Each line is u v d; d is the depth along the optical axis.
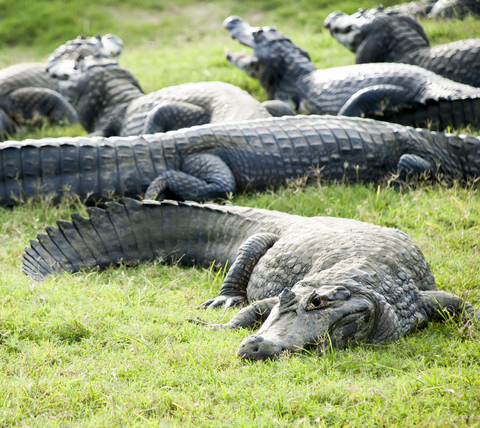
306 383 9.04
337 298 10.15
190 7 61.91
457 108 23.95
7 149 19.98
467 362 9.88
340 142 20.83
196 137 20.50
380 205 18.05
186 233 16.14
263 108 24.92
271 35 32.22
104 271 15.90
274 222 14.70
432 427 7.84
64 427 8.19
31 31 56.53
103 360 10.04
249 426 7.93
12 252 16.42
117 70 28.78
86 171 20.00
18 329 10.88
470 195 18.78
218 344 10.51
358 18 32.41
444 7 40.16
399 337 10.77
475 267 14.30
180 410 8.48
